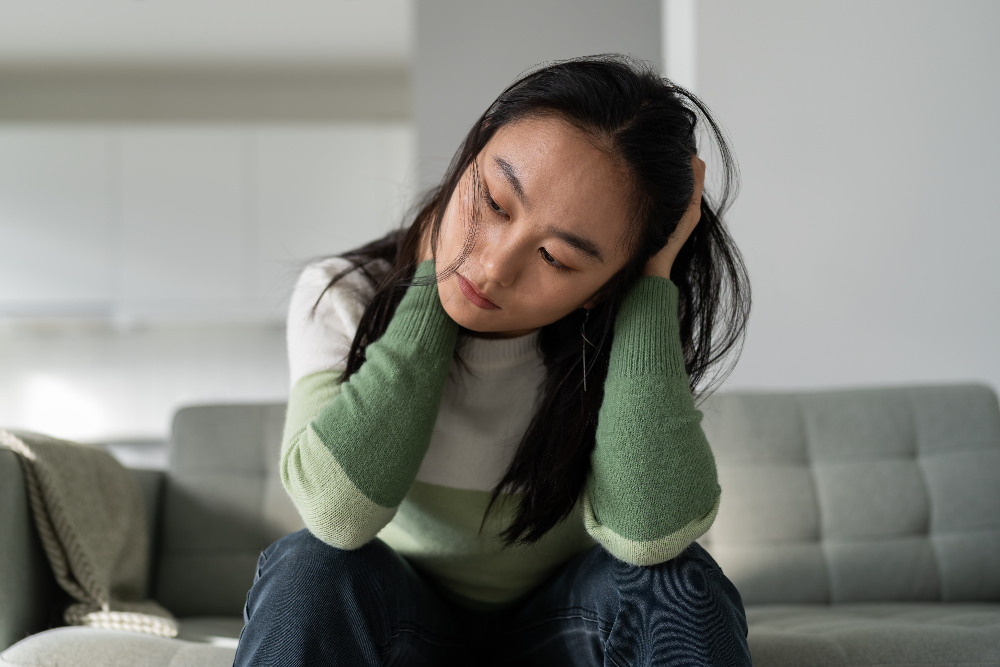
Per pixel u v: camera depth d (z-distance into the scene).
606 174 0.73
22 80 4.74
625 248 0.78
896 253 2.31
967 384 1.70
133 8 4.00
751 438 1.64
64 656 1.00
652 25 3.16
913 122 2.33
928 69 2.35
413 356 0.83
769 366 2.30
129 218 4.29
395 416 0.80
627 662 0.82
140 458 3.84
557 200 0.72
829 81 2.34
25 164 4.25
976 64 2.35
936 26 2.35
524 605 1.04
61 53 4.46
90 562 1.24
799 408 1.68
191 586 1.59
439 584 1.03
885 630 1.09
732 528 1.59
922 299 2.30
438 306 0.85
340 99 4.86
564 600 0.92
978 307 2.30
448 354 0.85
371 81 4.86
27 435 1.27
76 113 4.77
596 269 0.76
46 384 4.57
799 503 1.61
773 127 2.33
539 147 0.72
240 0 3.94
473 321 0.79
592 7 3.16
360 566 0.82
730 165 0.91
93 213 4.27
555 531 0.95
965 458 1.63
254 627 0.79
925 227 2.31
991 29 2.35
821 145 2.33
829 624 1.21
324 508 0.79
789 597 1.56
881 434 1.65
